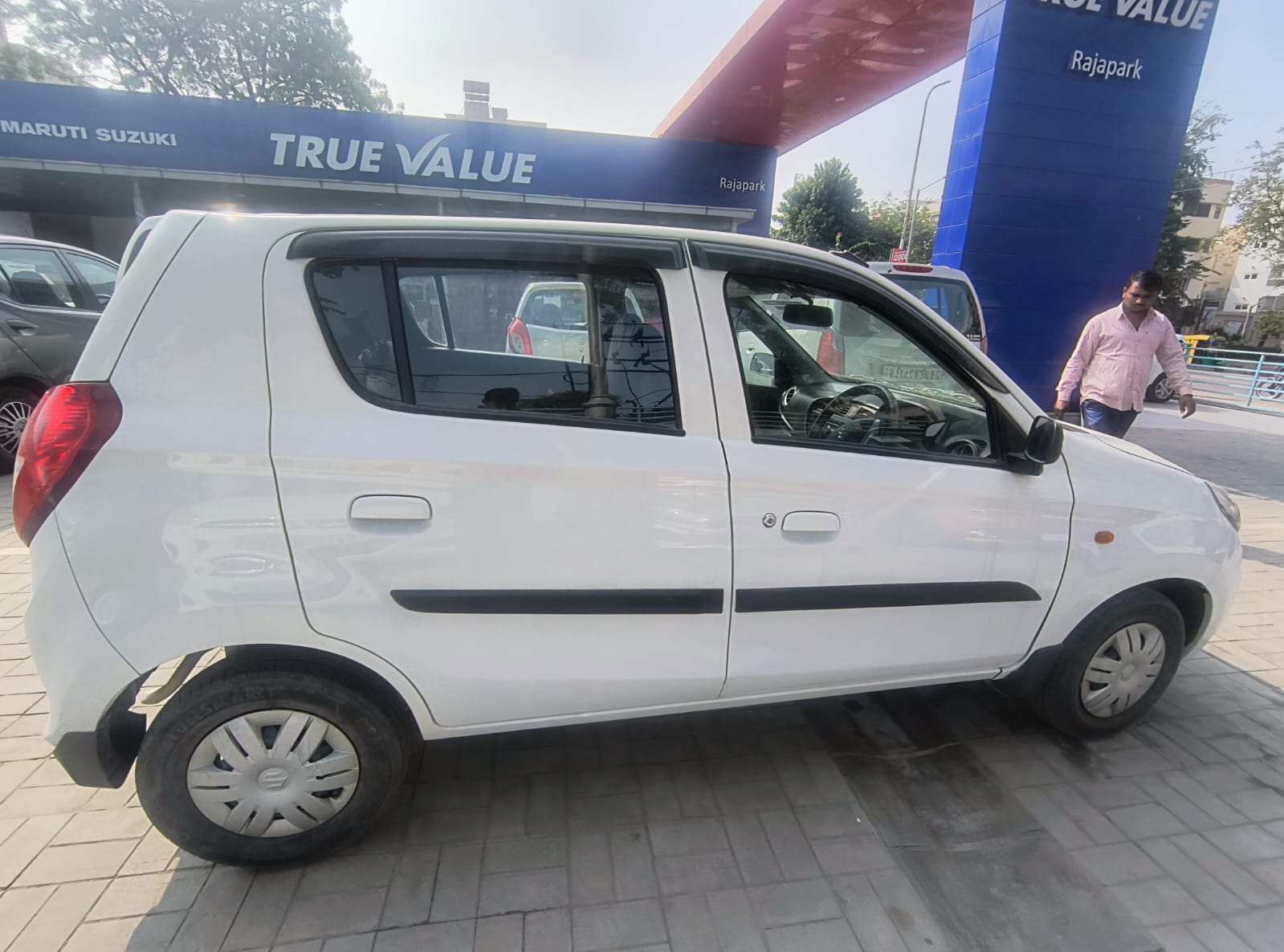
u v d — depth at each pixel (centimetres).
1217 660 334
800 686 221
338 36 2441
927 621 225
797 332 222
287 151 1245
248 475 168
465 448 180
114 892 188
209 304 171
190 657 197
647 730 268
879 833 217
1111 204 824
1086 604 241
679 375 198
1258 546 508
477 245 187
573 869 200
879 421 230
